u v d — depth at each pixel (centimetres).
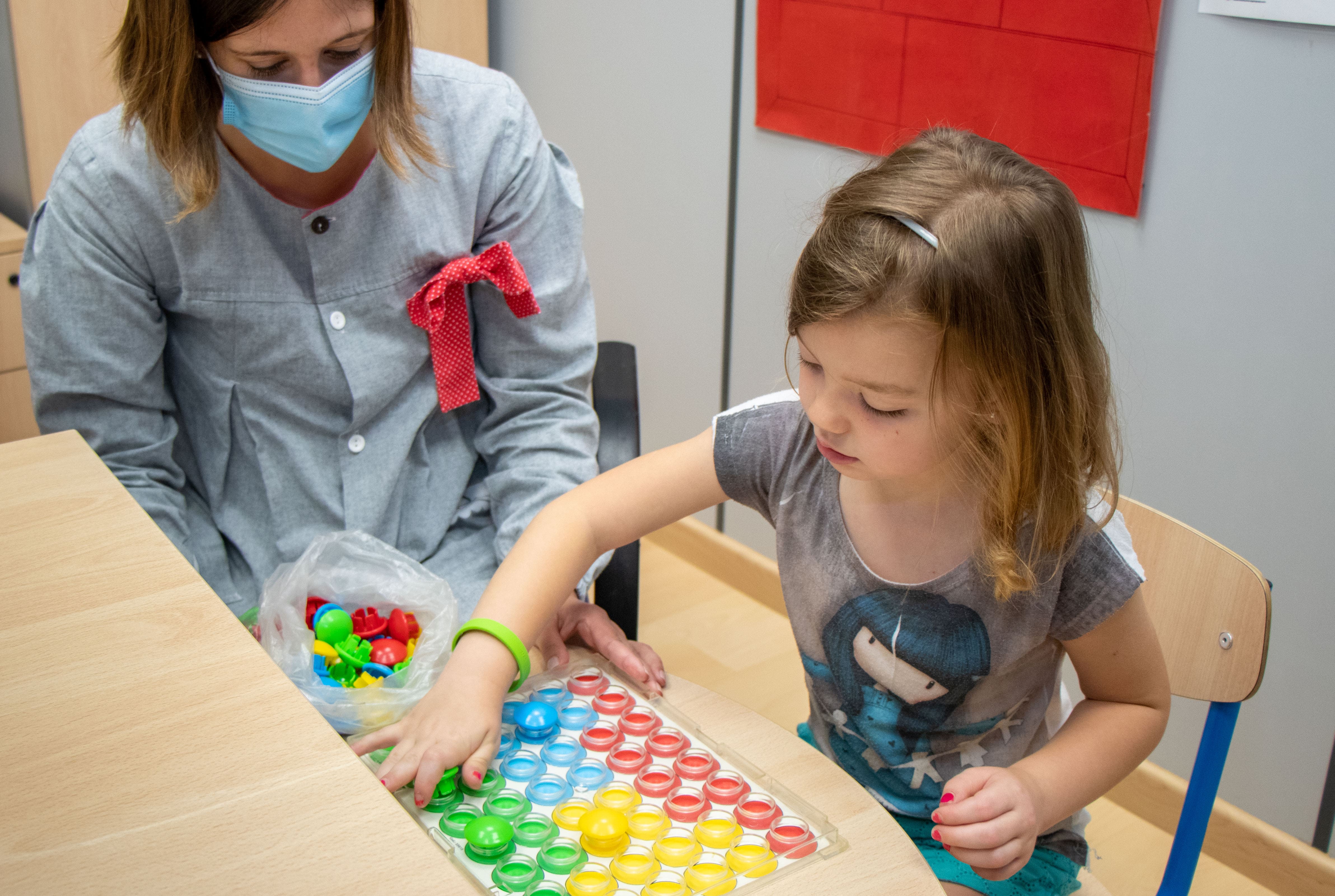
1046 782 81
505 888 63
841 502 93
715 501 99
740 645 210
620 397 124
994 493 81
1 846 56
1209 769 95
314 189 110
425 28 229
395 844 57
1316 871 152
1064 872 91
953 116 165
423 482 122
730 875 64
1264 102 135
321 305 111
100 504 89
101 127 108
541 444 118
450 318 118
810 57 182
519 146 121
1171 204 148
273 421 116
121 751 63
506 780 74
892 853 67
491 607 85
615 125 227
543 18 238
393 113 105
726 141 203
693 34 203
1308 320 138
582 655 91
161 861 55
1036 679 94
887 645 92
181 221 106
